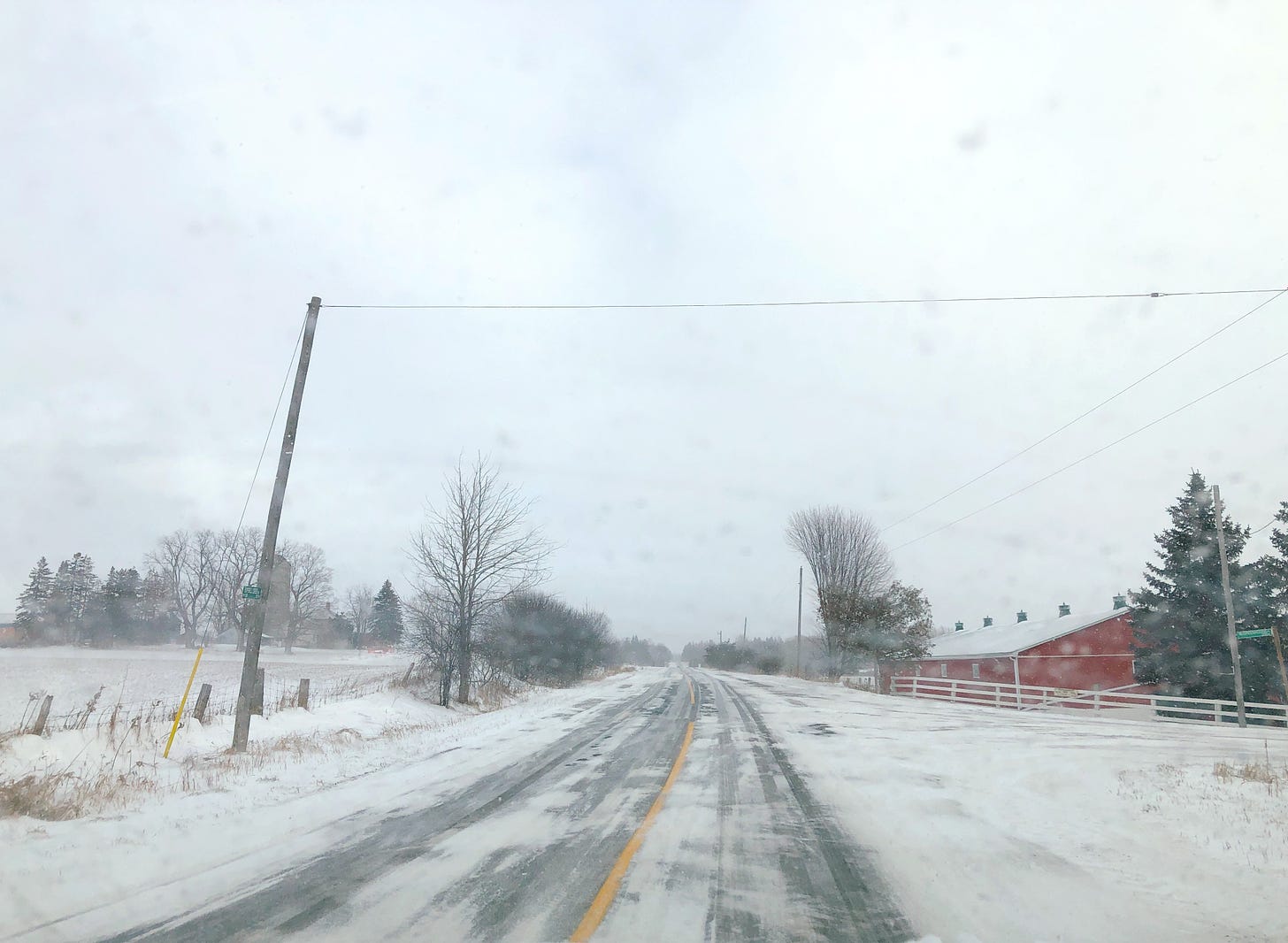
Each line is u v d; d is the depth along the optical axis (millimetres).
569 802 9812
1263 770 11914
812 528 55062
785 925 5633
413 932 5422
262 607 14547
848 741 16656
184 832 8156
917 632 41688
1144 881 6703
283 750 13797
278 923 5570
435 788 10695
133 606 84375
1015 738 17859
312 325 15938
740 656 86688
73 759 11578
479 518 25625
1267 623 34562
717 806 9719
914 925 5652
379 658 68312
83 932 5402
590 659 52875
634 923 5641
